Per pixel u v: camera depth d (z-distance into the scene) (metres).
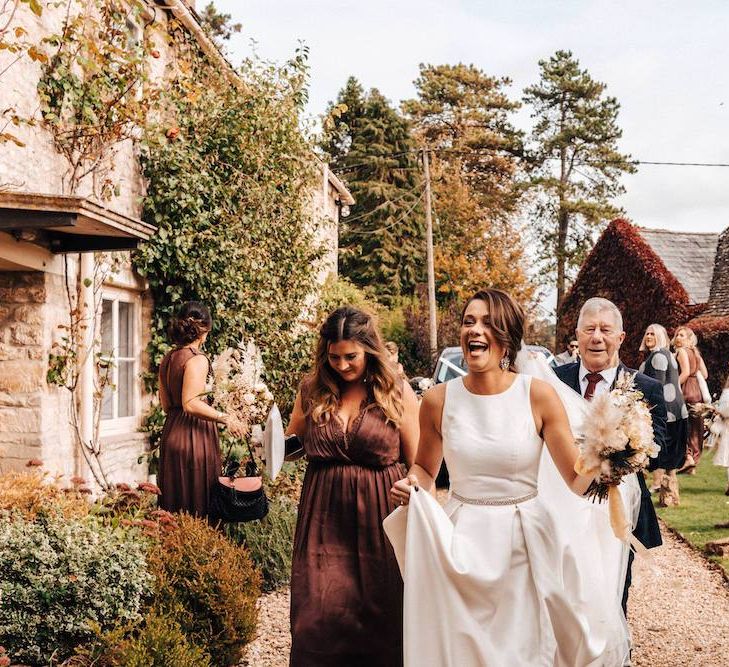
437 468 3.85
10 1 6.53
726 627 5.78
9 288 7.04
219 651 4.73
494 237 40.28
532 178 43.97
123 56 7.54
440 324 32.41
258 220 10.30
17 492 5.04
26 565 4.37
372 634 3.98
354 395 4.23
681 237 26.78
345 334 4.07
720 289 24.12
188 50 10.22
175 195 8.93
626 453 3.28
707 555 7.71
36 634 4.24
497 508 3.47
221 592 4.73
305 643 3.96
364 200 41.09
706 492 11.05
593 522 4.01
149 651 4.07
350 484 4.10
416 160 42.56
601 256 24.33
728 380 9.66
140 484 5.58
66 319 7.48
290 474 8.51
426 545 3.42
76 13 7.62
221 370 10.80
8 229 6.04
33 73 6.88
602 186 44.72
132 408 9.04
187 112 9.60
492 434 3.49
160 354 9.14
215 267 9.47
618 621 3.66
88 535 4.60
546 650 3.28
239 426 5.78
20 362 7.02
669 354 9.06
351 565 4.05
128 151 8.64
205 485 5.88
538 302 38.38
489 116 48.94
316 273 12.38
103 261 7.88
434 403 3.72
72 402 7.50
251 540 6.53
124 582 4.43
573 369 5.06
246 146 9.95
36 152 6.92
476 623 3.32
